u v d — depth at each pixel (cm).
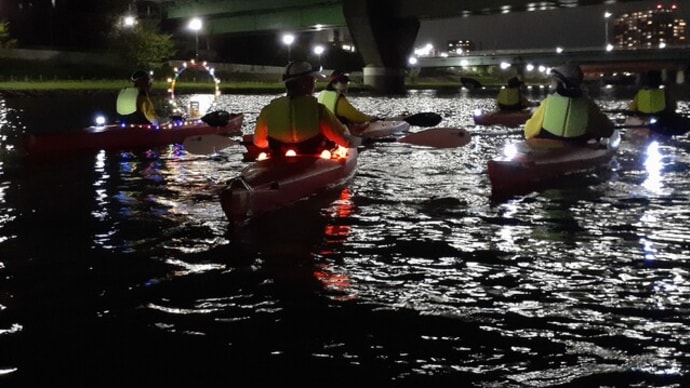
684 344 471
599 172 1164
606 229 788
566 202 938
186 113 3139
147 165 1330
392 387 414
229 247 711
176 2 8569
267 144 953
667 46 8762
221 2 8038
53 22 7331
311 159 928
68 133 1512
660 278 607
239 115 2019
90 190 1055
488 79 13938
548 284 594
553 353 459
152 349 468
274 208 856
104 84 5959
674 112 1706
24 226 809
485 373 432
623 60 8931
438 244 723
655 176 1135
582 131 1123
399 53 7606
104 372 434
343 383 420
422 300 557
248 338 485
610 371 433
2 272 632
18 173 1230
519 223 818
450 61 10400
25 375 431
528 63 9738
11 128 2322
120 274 626
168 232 774
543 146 1112
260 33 8400
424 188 1053
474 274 622
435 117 1277
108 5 7869
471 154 1509
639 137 1684
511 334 490
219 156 1470
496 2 6262
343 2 7212
